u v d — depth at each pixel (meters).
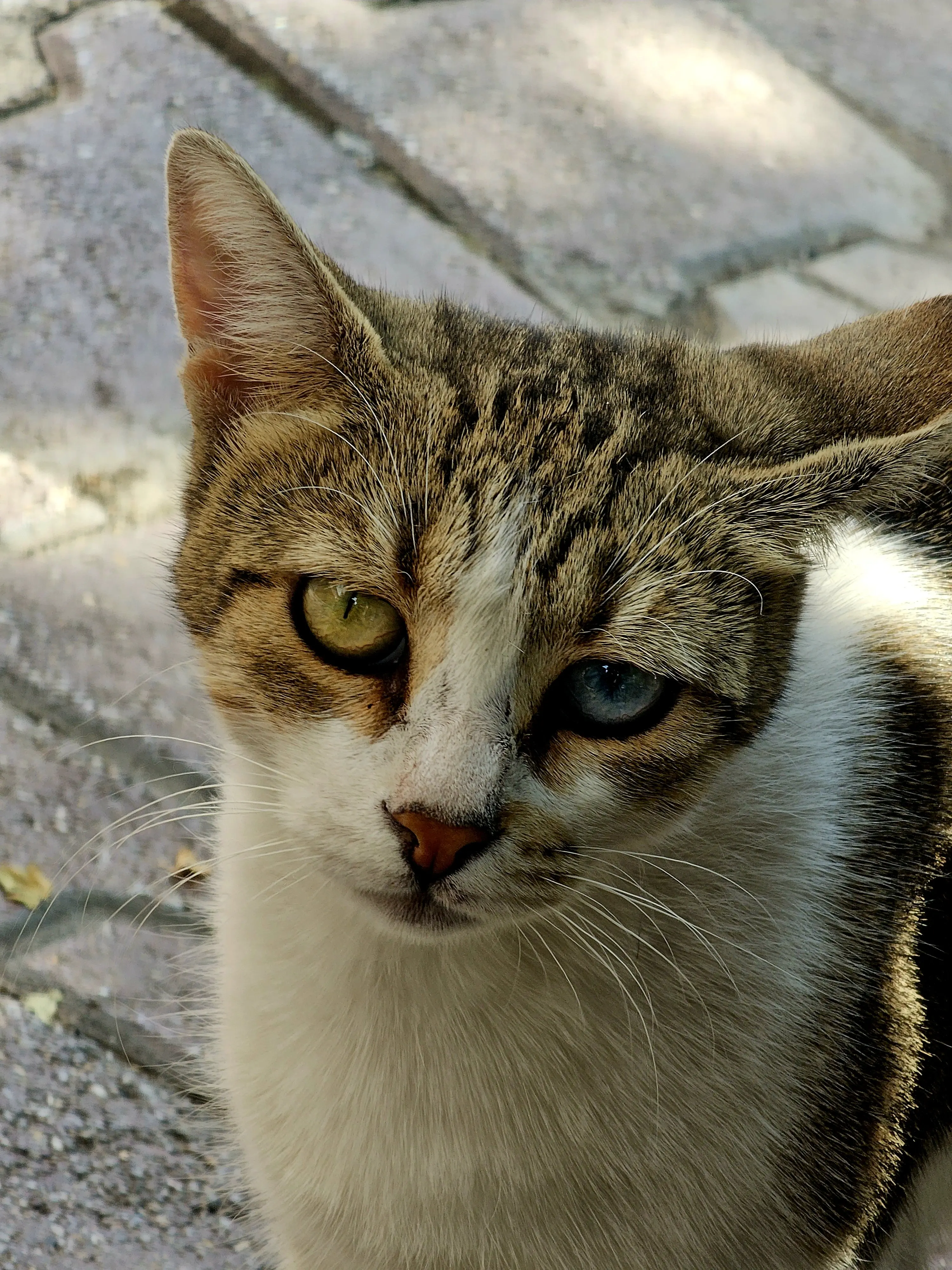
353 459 0.87
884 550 0.93
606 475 0.87
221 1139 0.96
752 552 0.87
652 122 1.51
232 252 0.87
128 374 1.17
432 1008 0.88
